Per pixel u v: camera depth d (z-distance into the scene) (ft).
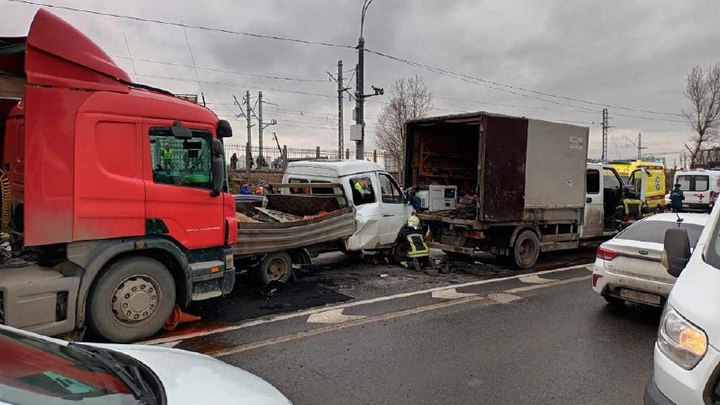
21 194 18.01
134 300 17.63
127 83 17.97
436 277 30.17
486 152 30.68
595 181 39.11
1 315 15.11
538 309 23.15
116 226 17.16
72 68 16.31
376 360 16.63
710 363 8.19
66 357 7.68
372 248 31.68
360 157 65.31
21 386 6.32
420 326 20.35
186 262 19.01
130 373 7.70
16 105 19.33
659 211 62.64
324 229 28.04
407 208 33.94
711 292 9.07
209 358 9.58
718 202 11.61
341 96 84.12
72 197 16.24
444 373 15.62
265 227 25.11
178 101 18.93
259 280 26.12
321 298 24.63
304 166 33.37
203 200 19.38
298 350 17.46
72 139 16.20
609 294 22.20
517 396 14.07
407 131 37.50
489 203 31.01
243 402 7.51
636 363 16.66
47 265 17.04
